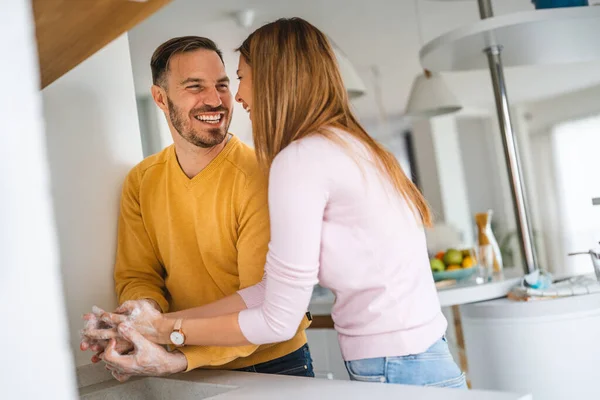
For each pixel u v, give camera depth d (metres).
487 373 2.32
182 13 3.91
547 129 7.73
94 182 1.75
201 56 1.65
